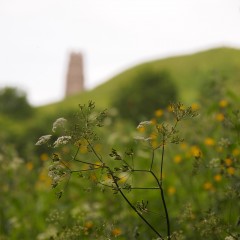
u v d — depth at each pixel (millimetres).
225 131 7523
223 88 9930
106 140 8844
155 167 8789
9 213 9562
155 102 59781
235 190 5777
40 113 107500
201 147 8156
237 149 6648
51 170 4129
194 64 116625
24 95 106125
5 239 8742
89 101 4137
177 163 8711
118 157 4172
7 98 105375
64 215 7598
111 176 4262
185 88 103750
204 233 5430
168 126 4195
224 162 6168
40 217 8859
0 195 9828
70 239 5340
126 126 10398
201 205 7512
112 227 4762
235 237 4949
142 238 6305
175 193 7961
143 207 4242
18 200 9734
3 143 11273
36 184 10305
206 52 120688
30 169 10578
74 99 115438
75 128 4121
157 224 6637
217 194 7293
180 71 114375
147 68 69438
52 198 8797
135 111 58562
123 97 62844
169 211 7512
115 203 7562
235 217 6363
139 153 8445
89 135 4109
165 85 63406
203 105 9766
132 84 66188
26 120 103000
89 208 7723
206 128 8570
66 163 4152
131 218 6812
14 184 10203
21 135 57781
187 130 8633
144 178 8586
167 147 8883
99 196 8188
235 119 6848
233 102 8914
